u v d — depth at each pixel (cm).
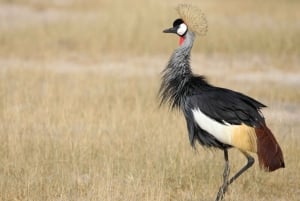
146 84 1842
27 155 1188
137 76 1977
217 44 2372
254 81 1964
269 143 962
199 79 1065
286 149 1221
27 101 1538
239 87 1852
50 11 2911
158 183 1068
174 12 2634
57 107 1500
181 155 1190
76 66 2123
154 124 1385
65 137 1266
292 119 1533
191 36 1095
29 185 1049
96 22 2598
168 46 2361
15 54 2253
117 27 2508
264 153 955
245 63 2205
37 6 2967
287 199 1067
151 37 2422
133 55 2302
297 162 1182
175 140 1272
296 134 1370
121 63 2188
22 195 1038
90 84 1806
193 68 2120
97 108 1520
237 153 1232
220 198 1017
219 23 2625
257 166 1166
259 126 979
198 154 1198
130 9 2700
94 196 1014
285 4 3039
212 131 1005
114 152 1210
